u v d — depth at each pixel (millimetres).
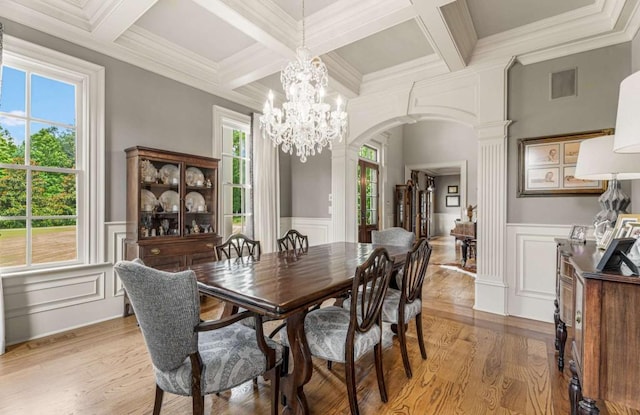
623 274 1095
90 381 1972
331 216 4977
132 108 3209
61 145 2797
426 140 7934
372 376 2078
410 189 8094
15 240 2551
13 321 2473
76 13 2678
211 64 3736
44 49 2602
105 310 2988
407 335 2744
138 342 2523
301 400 1558
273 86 4441
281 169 5297
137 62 3221
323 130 2736
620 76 2758
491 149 3307
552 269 3045
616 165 1773
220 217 4145
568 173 2961
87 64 2865
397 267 2281
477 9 2734
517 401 1800
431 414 1688
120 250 3113
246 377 1411
